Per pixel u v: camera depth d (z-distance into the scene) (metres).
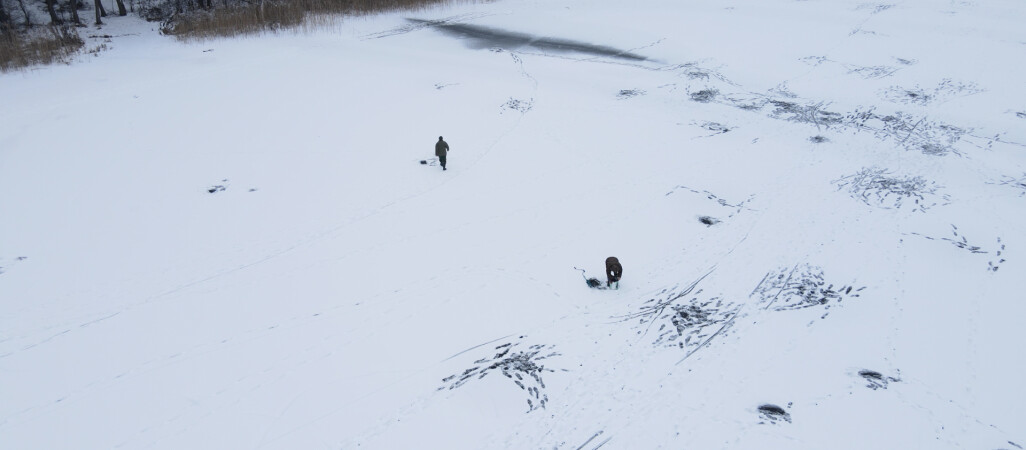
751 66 27.31
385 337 11.93
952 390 10.44
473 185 17.81
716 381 10.77
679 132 21.39
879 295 12.98
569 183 17.92
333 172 18.45
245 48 29.89
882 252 14.52
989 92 23.56
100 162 18.64
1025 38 28.59
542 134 21.25
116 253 14.40
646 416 10.12
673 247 14.83
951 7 33.81
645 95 24.81
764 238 15.17
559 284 13.46
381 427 9.96
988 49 27.59
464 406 10.36
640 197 17.12
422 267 14.07
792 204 16.77
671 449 9.46
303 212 16.30
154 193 17.05
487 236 15.29
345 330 12.12
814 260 14.27
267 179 17.98
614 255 14.48
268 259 14.34
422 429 9.92
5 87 24.30
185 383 10.84
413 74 26.86
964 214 16.03
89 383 10.83
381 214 16.27
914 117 22.09
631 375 10.98
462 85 25.64
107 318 12.38
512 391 10.66
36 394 10.59
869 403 10.14
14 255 14.21
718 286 13.39
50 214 15.89
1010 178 17.88
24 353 11.45
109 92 24.03
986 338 11.66
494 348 11.64
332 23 33.44
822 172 18.53
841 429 9.65
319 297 13.08
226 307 12.75
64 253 14.34
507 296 13.06
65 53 28.36
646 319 12.38
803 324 12.16
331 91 24.78
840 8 34.59
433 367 11.20
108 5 36.97
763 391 10.50
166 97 23.77
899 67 26.31
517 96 24.58
